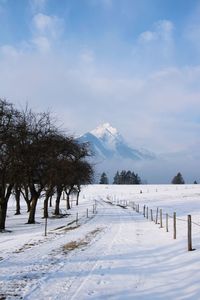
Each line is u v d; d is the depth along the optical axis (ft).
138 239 65.67
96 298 28.60
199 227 79.51
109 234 75.41
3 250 53.72
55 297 28.55
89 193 434.30
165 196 296.51
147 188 458.09
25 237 72.38
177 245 54.29
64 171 127.24
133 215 140.87
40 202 287.69
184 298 28.81
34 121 108.37
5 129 88.12
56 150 117.08
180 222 93.81
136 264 42.50
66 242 63.05
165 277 35.91
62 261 44.27
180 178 607.37
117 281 34.27
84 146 159.94
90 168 170.91
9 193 93.71
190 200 234.38
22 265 41.70
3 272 37.81
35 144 103.09
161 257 46.75
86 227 93.20
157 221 105.19
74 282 33.60
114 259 45.68
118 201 288.71
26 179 107.24
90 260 44.98
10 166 92.17
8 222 119.55
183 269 38.63
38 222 116.26
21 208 225.35
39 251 52.49
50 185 131.13
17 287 31.58
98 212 163.43
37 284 32.65
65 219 128.98
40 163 108.99
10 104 89.15
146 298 28.91
